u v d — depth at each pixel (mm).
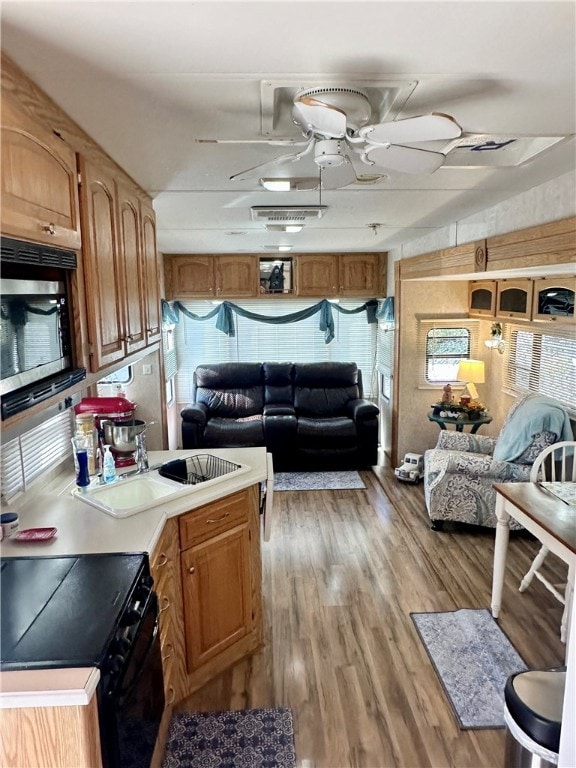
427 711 2256
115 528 2021
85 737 1276
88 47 1134
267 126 1648
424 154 1468
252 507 2562
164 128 1663
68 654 1317
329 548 3754
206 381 6094
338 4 965
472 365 5000
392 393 5680
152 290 2760
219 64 1223
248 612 2584
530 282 4109
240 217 3398
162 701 1949
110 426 2701
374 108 1553
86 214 1724
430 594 3137
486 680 2428
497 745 2086
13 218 1213
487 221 3139
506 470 3736
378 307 6402
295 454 5453
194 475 2889
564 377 4047
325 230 4160
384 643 2693
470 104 1475
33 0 936
